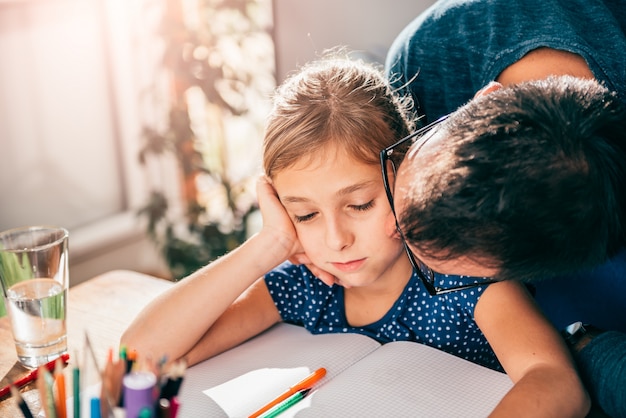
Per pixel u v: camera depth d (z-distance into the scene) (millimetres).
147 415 663
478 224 740
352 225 1032
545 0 1092
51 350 1106
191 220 2885
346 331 1153
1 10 2475
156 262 2955
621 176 762
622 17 1148
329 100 1029
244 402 965
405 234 811
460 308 1087
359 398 945
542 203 727
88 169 2793
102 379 736
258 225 2975
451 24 1168
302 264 1177
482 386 962
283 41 2762
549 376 922
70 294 1319
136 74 2844
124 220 2885
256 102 2873
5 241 1138
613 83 1051
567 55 1058
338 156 1001
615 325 1119
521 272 767
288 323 1211
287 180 1032
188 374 1053
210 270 1117
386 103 1061
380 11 2479
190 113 2914
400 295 1133
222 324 1126
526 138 737
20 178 2613
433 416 908
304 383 988
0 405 1000
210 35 2762
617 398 940
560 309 1145
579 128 750
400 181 842
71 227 2768
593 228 750
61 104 2682
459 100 1171
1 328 1228
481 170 735
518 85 816
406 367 1003
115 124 2836
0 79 2518
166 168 2936
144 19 2789
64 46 2656
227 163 3033
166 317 1081
